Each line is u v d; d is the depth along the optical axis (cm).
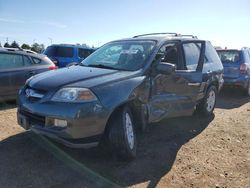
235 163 429
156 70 473
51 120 379
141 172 390
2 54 713
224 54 992
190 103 572
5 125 556
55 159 415
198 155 453
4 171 373
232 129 592
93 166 401
